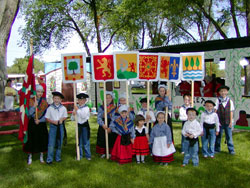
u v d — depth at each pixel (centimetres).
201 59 523
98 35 1859
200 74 523
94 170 444
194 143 458
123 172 432
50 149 476
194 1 1706
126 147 479
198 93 883
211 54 815
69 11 1964
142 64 510
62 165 472
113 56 500
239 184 375
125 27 2025
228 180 391
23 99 459
